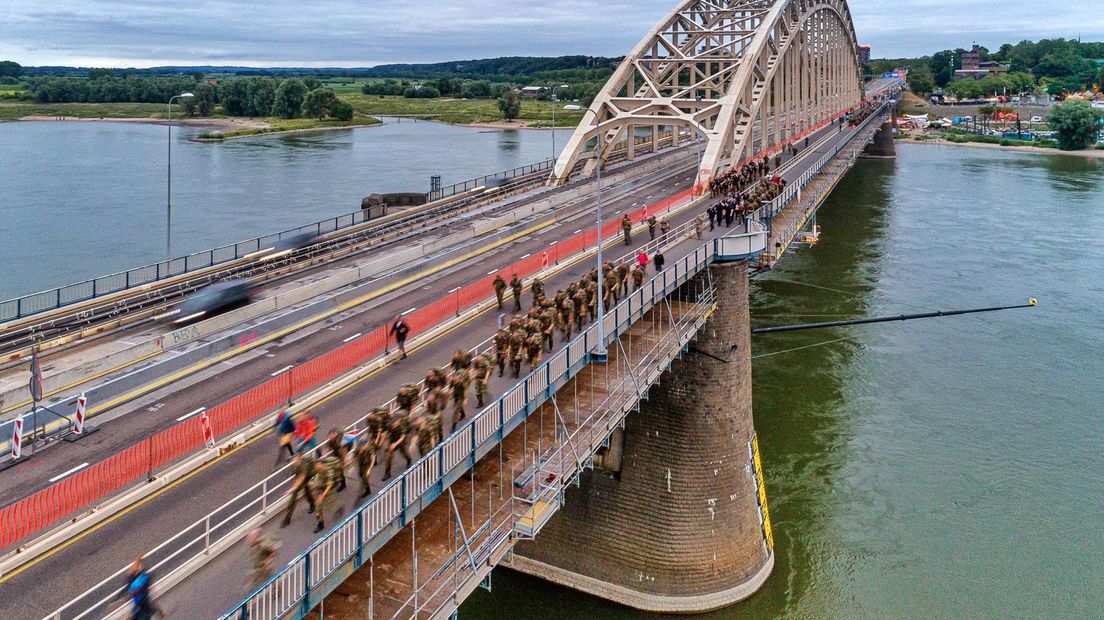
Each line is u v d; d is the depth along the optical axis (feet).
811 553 133.69
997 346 218.79
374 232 184.75
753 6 315.78
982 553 132.57
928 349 216.74
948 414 179.22
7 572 61.36
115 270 260.01
